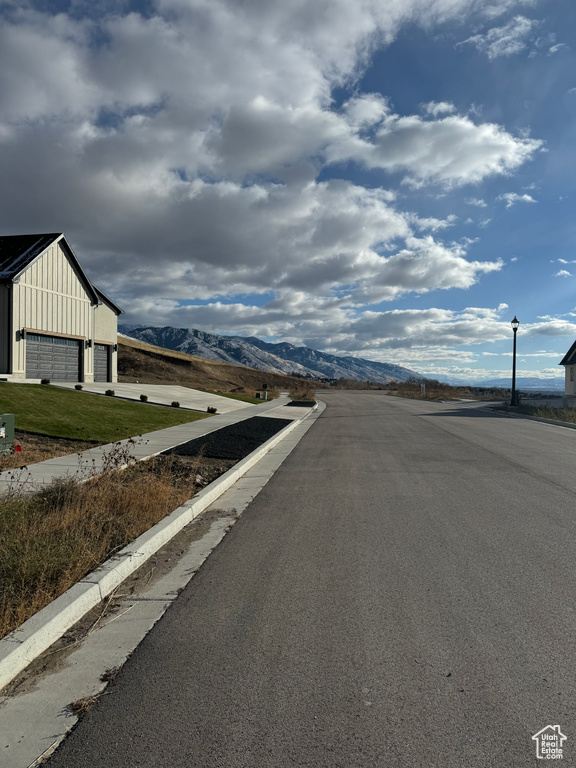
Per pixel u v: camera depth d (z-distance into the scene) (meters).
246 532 6.35
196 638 3.68
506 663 3.33
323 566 5.13
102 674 3.24
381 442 15.52
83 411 18.42
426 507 7.50
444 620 3.94
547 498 8.04
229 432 16.45
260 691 3.03
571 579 4.77
